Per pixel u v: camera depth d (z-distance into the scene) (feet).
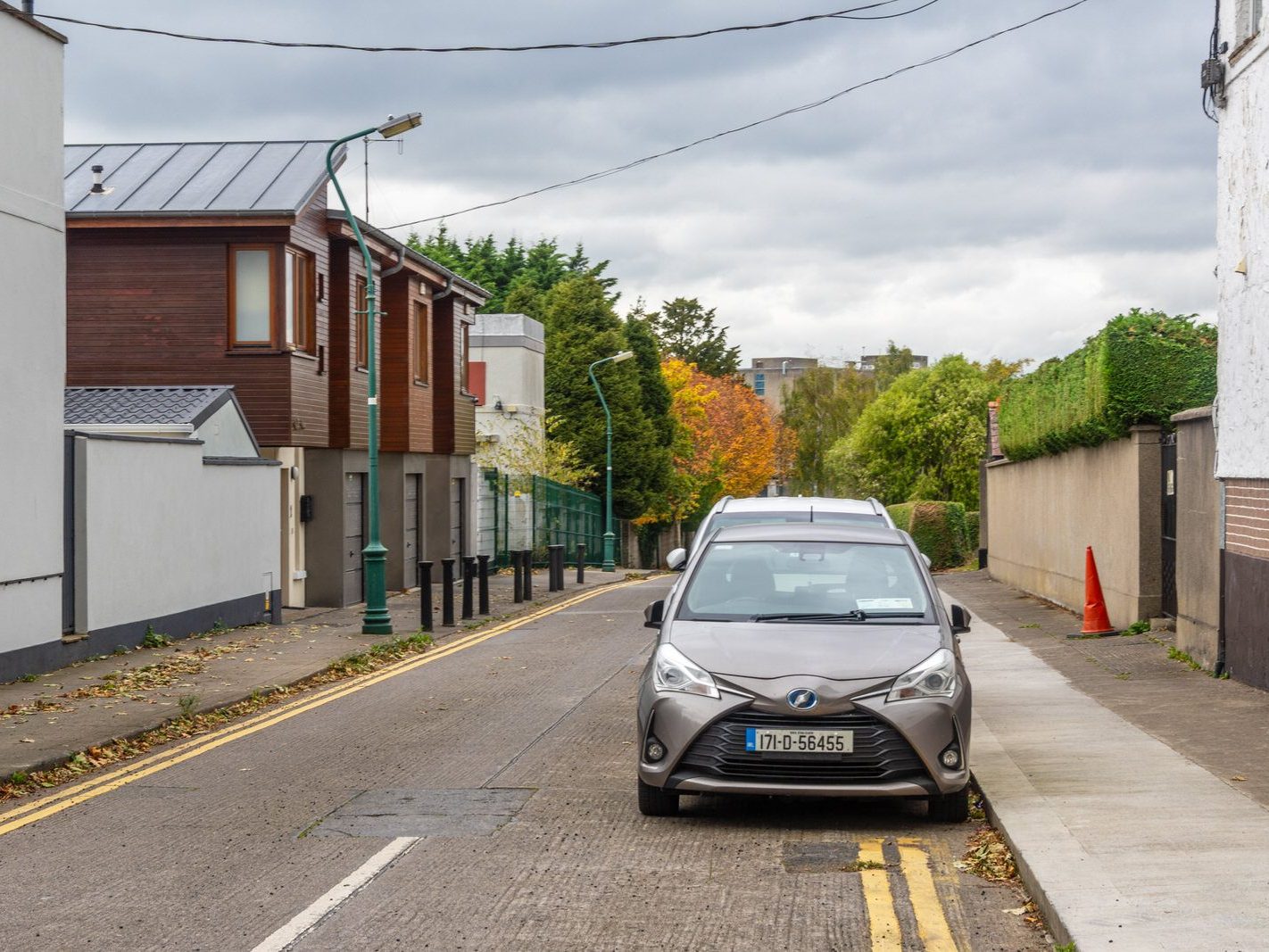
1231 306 41.68
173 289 79.00
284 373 78.64
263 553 72.49
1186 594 47.42
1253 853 21.90
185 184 81.71
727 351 355.97
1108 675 44.29
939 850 24.30
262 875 22.77
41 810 28.32
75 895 21.66
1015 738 33.12
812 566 29.68
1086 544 67.26
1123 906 19.17
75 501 52.34
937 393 207.31
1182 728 33.81
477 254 269.44
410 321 99.14
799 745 25.13
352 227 67.62
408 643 62.23
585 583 118.52
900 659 26.04
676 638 27.25
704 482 239.09
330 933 19.49
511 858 23.79
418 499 108.17
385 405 99.19
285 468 84.64
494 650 60.49
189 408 68.08
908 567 29.76
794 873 22.79
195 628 63.36
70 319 79.56
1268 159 38.09
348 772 32.12
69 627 52.06
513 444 149.79
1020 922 19.92
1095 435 62.03
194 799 29.30
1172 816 24.56
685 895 21.42
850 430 289.12
